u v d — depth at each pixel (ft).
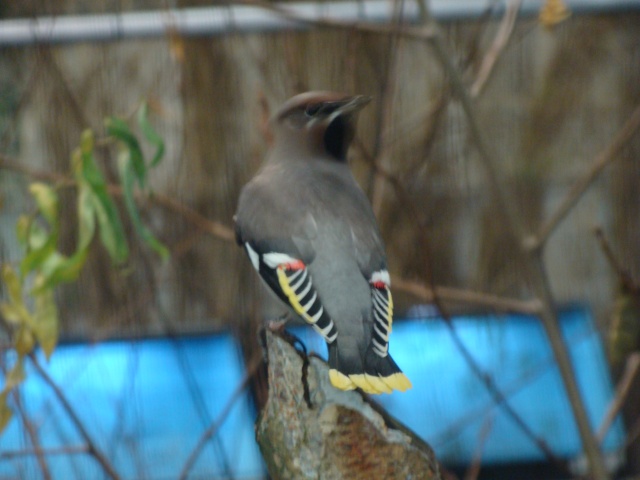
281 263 24.93
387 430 22.30
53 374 42.09
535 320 46.37
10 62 40.11
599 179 45.27
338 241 24.97
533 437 39.17
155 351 43.16
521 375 44.60
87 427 41.96
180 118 41.22
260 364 41.24
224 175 41.14
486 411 42.75
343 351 23.08
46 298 30.50
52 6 40.52
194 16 38.40
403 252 43.65
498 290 44.96
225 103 40.65
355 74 39.32
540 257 34.22
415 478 22.06
